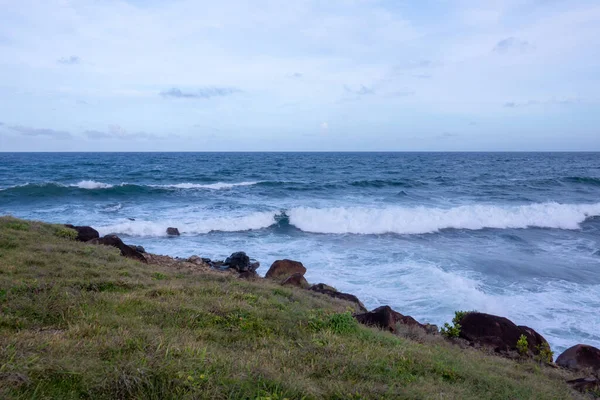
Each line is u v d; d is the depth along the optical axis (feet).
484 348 27.02
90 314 17.80
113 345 14.10
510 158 434.71
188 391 11.69
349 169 233.14
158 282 27.25
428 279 44.55
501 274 48.88
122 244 40.09
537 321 35.63
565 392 18.70
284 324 20.36
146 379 11.84
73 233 41.88
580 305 39.42
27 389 10.78
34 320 16.40
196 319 19.40
